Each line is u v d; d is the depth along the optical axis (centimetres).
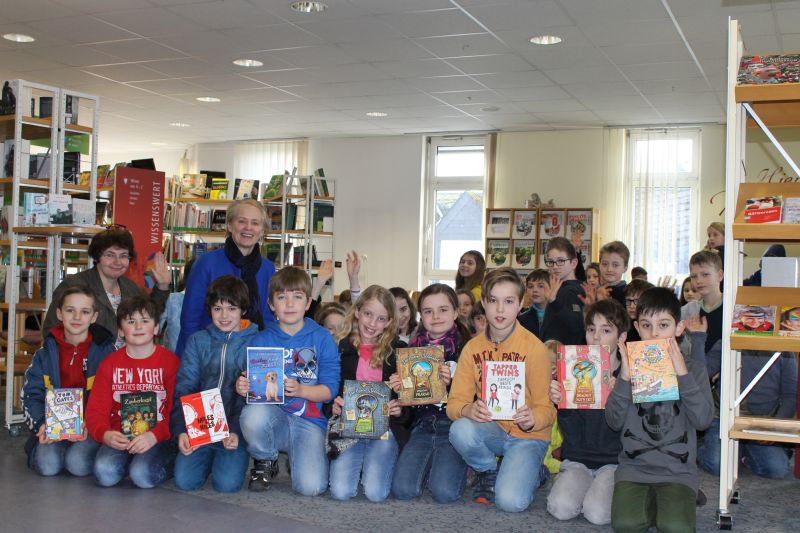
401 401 347
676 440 304
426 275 1168
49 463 371
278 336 360
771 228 312
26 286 540
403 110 1013
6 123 532
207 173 1015
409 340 392
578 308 424
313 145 1232
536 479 335
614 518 289
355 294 466
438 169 1172
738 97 320
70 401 366
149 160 853
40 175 540
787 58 326
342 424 343
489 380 327
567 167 1077
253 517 312
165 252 983
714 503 350
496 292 335
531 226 1055
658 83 834
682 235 1027
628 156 1054
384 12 650
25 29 732
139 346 364
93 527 295
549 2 611
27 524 296
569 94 895
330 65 819
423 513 326
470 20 662
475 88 889
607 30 673
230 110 1055
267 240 905
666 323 310
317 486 348
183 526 298
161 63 835
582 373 328
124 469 354
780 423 321
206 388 357
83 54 809
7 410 476
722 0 591
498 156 1116
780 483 387
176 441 355
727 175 321
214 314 360
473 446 335
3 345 562
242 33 721
